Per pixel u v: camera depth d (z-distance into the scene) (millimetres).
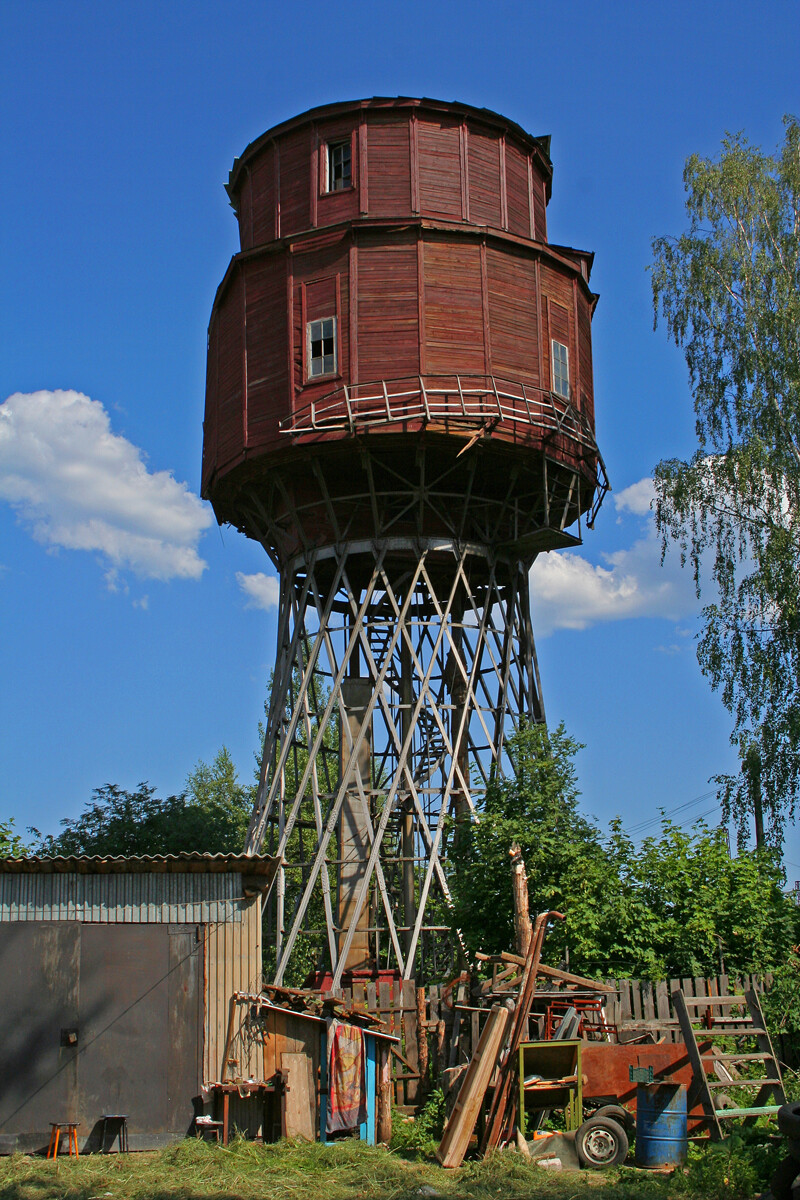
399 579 32438
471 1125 17047
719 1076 19125
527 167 34938
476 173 33281
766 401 32844
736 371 33438
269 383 31641
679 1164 16078
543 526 32000
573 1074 17625
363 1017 19797
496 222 33312
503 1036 17812
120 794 49719
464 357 30625
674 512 33562
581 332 34062
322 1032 19016
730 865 24953
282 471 31703
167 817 48312
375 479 31828
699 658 32625
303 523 32781
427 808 33906
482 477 32125
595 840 24344
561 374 32688
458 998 21109
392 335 30484
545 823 23797
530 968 18000
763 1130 16891
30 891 20188
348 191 32625
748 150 35188
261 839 32156
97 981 19703
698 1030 18578
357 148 32750
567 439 31922
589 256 36125
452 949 29438
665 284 35031
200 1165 16875
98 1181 16125
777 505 31953
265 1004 19594
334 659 31734
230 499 33781
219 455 32906
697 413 34188
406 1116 19875
